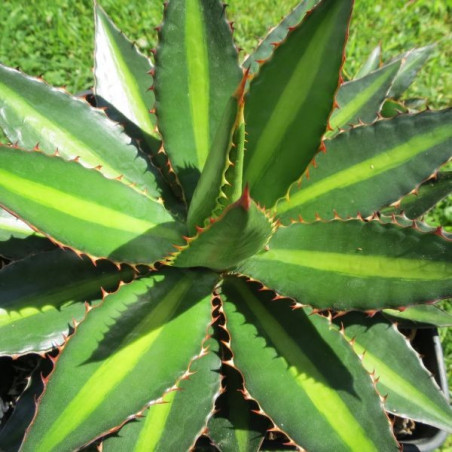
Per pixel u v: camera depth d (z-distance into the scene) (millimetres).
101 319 362
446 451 646
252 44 906
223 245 348
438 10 982
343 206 439
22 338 406
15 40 882
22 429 425
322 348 395
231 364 394
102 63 522
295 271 392
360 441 360
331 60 367
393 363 446
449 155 419
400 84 612
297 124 396
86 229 372
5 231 469
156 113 448
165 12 416
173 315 386
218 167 344
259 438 415
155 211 421
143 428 383
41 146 442
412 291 351
